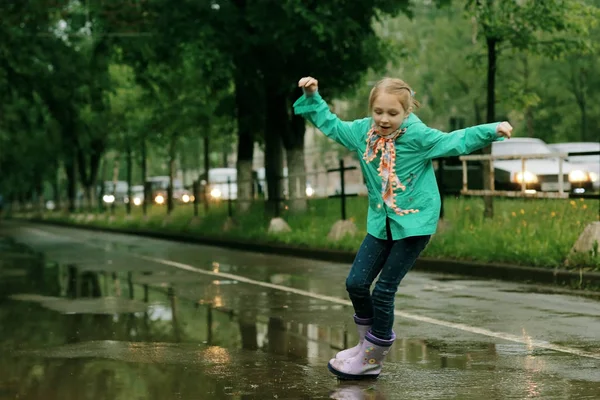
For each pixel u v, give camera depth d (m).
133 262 19.05
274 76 25.50
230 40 24.22
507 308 10.27
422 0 55.91
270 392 6.09
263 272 15.94
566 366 6.84
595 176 24.11
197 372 6.82
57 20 31.27
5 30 30.48
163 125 39.62
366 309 6.48
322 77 25.88
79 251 23.64
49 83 35.00
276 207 26.58
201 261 18.98
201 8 24.53
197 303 11.43
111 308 11.03
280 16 23.06
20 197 107.19
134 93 44.88
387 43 30.91
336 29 22.80
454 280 13.66
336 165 71.06
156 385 6.38
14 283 14.63
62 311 10.81
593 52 20.80
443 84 50.88
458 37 50.34
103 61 32.69
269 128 28.34
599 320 9.23
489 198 18.38
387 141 6.17
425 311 10.11
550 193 15.12
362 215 23.64
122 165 92.62
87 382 6.53
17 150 65.31
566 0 19.66
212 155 70.31
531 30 20.30
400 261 6.23
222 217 31.27
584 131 48.16
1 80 34.97
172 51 27.55
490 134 5.87
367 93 33.75
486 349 7.64
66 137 54.19
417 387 6.16
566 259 13.17
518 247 14.21
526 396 5.83
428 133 6.07
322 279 14.47
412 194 6.16
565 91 48.56
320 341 8.30
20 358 7.60
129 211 44.19
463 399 5.78
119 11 28.92
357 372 6.43
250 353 7.66
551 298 11.16
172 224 34.88
